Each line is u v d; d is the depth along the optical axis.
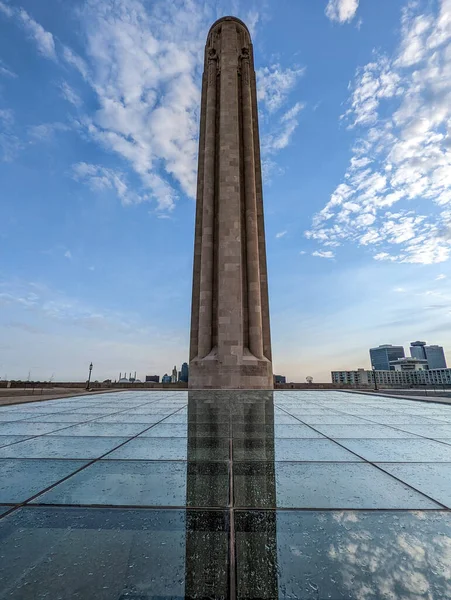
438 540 2.72
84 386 49.03
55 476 4.25
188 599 2.04
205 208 29.36
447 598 2.04
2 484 3.96
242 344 25.17
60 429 7.67
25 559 2.42
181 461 4.96
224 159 28.77
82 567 2.33
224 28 32.53
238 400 16.34
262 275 29.58
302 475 4.31
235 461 4.98
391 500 3.51
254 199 29.67
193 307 29.38
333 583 2.17
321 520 3.05
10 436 6.81
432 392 34.69
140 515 3.14
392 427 7.98
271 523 2.98
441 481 4.10
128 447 5.83
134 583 2.17
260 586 2.14
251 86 33.81
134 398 17.72
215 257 28.67
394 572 2.29
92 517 3.09
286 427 7.96
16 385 49.66
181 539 2.71
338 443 6.19
